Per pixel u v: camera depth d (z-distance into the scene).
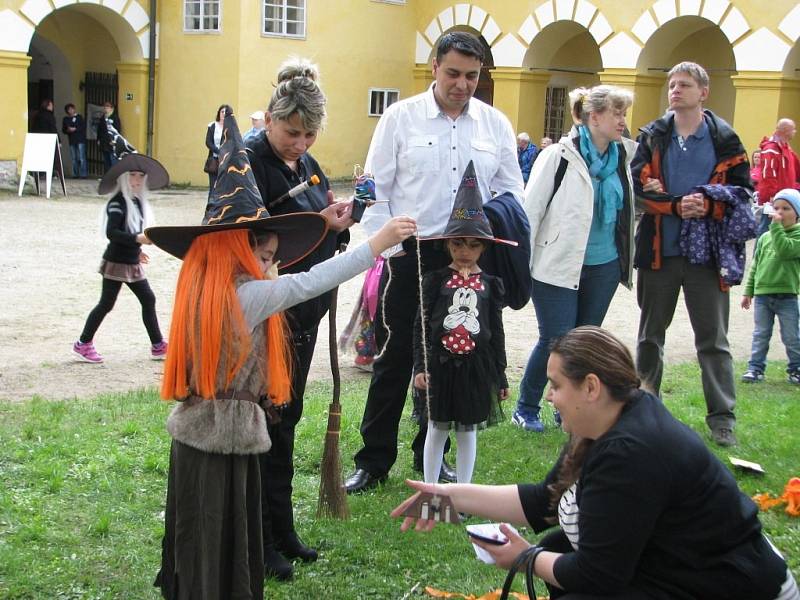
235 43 23.08
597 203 5.81
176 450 3.27
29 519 4.41
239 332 3.17
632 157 5.93
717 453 5.74
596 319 6.03
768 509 4.91
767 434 6.16
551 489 3.19
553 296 5.85
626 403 2.87
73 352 8.08
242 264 3.24
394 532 4.50
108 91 25.34
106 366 7.71
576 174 5.72
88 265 12.31
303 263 4.14
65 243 13.98
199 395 3.20
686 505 2.77
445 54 4.88
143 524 4.47
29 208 17.94
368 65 25.31
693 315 5.93
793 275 7.88
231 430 3.18
